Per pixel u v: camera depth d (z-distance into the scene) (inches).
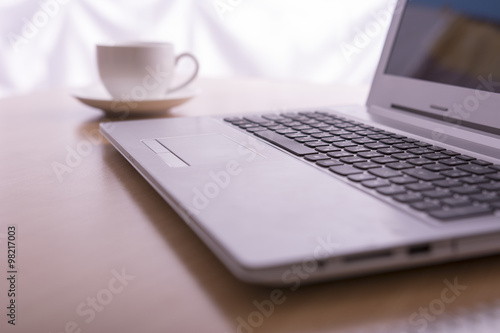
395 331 12.5
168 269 15.4
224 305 13.5
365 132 27.1
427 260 14.0
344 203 16.6
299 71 84.1
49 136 31.1
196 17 84.9
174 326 12.7
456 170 19.9
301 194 17.6
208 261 15.9
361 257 13.3
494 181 18.5
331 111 33.6
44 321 12.8
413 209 16.0
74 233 17.8
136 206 20.2
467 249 14.3
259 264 12.6
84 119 35.8
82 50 86.0
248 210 16.1
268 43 84.0
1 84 83.5
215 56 86.0
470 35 27.7
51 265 15.6
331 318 13.0
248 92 46.1
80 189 22.1
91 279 14.8
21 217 19.1
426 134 26.8
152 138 26.1
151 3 85.1
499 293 14.1
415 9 32.7
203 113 37.0
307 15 81.5
